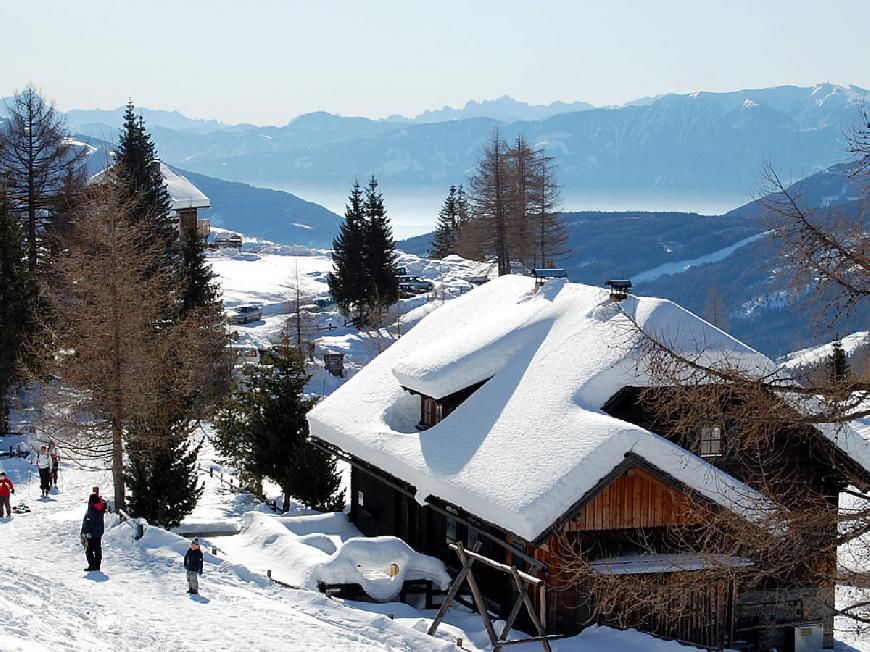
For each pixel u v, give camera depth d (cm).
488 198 9625
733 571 1591
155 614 2391
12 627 1758
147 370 3734
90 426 3778
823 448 2497
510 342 3072
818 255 1425
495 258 10294
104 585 2670
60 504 4109
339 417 3491
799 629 2631
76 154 6544
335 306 8794
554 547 2491
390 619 2517
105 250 3972
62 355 4122
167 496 3588
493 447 2680
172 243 6906
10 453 4984
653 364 1583
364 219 8175
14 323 5150
